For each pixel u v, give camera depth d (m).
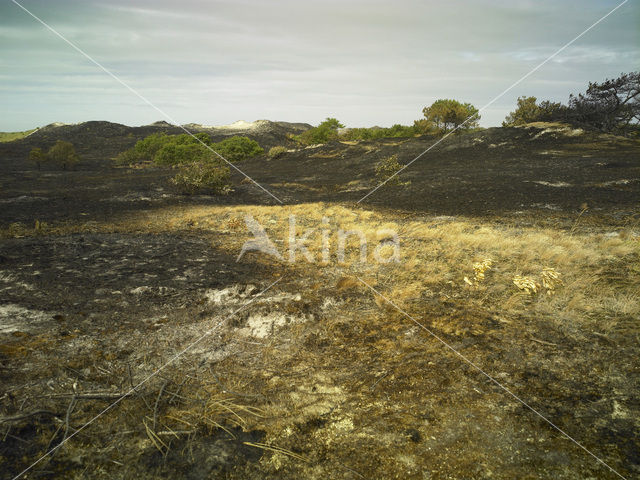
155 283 4.79
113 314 3.90
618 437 2.32
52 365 2.99
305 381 2.96
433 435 2.38
